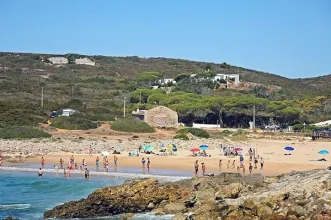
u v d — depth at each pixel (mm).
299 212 32125
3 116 100688
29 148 77688
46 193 48938
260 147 87562
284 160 68938
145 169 61750
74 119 103500
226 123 133500
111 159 70062
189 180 43312
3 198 46625
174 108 128500
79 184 52844
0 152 74188
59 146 79812
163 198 40469
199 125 126562
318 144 94312
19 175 58625
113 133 97750
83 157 71625
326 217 29938
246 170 60094
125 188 40625
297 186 36250
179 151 79188
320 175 37375
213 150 81938
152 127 105938
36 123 100562
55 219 39031
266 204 34500
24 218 39094
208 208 35938
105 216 39812
